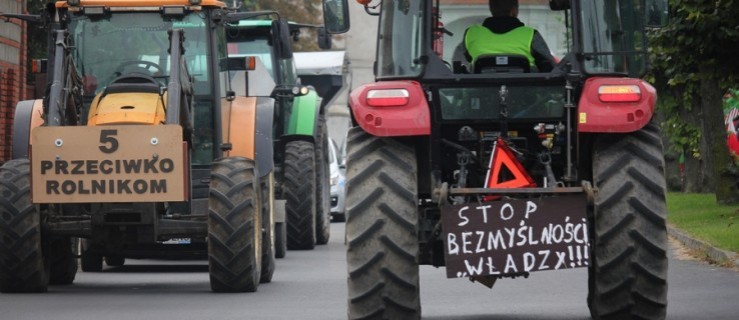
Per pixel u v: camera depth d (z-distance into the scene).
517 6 21.97
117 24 32.59
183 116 30.31
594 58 21.42
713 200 66.38
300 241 48.16
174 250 33.78
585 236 20.19
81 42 32.47
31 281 30.36
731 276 33.12
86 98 32.34
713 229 46.25
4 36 59.34
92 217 29.27
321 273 36.78
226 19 34.41
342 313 25.98
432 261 21.58
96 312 26.34
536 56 21.92
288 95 48.19
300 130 48.84
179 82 29.84
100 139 28.83
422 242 21.28
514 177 20.70
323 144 53.66
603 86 20.69
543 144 21.25
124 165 28.84
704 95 60.25
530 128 21.92
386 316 20.77
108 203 29.19
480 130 21.88
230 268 30.25
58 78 30.27
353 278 20.67
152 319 25.11
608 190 20.73
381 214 20.61
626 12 21.53
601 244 20.75
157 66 32.56
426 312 25.81
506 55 21.66
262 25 48.22
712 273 34.06
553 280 31.97
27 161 30.97
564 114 21.66
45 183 28.88
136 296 29.81
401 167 20.86
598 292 20.95
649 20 21.58
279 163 48.88
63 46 30.69
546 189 20.22
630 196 20.69
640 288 20.81
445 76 21.53
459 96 21.70
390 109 20.53
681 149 77.50
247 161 31.08
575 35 21.45
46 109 31.45
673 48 49.31
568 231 20.19
